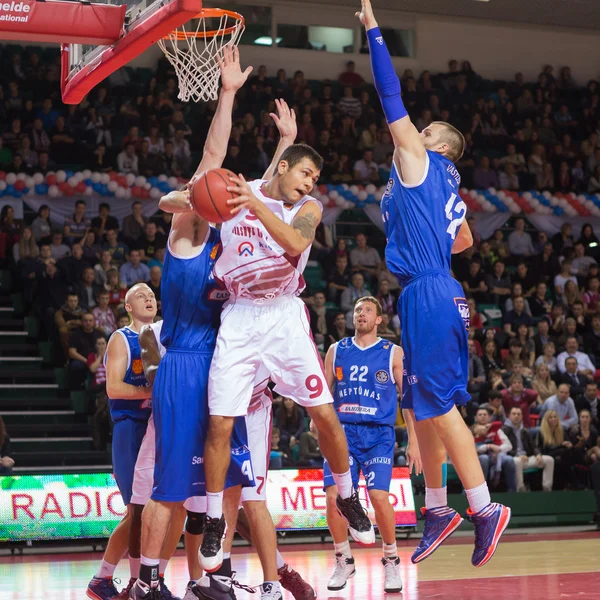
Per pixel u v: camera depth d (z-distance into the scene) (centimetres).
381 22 2517
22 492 1199
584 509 1538
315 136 2264
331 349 838
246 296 546
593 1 2488
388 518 751
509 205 2284
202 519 597
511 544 1226
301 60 2450
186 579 831
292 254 525
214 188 504
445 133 568
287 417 1491
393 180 549
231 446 567
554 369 1822
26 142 1964
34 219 1914
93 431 1537
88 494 1227
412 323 530
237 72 614
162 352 608
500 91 2533
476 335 1889
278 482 1305
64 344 1628
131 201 1992
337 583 755
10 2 767
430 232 535
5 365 1683
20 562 1087
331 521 763
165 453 546
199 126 2205
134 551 630
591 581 753
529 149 2458
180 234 560
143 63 2272
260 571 908
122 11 789
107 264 1742
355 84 2458
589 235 2339
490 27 2614
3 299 1831
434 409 525
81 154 2011
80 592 757
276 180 546
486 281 2084
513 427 1545
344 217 2256
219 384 536
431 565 949
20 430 1541
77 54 884
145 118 2134
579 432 1596
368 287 2000
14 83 2062
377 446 796
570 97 2627
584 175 2481
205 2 2348
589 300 2141
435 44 2566
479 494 526
